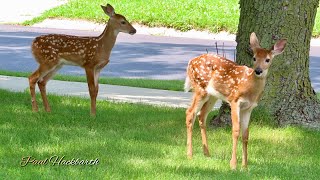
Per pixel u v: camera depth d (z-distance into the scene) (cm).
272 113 1422
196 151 1220
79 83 1998
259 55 1073
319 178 1073
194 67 1166
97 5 3781
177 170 1073
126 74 2319
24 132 1270
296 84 1431
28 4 3969
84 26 3562
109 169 1061
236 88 1102
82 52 1484
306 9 1423
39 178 1002
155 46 3002
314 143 1304
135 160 1126
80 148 1182
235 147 1103
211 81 1137
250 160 1170
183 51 2867
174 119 1473
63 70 2358
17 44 2939
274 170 1101
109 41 1502
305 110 1430
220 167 1109
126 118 1469
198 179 1025
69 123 1384
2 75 2108
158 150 1197
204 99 1160
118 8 3659
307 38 1438
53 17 3656
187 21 3422
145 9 3625
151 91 1914
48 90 1850
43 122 1376
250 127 1392
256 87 1092
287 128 1384
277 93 1424
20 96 1667
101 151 1170
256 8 1422
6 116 1414
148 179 1016
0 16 3756
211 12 3531
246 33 1437
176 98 1809
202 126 1188
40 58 1490
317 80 2236
